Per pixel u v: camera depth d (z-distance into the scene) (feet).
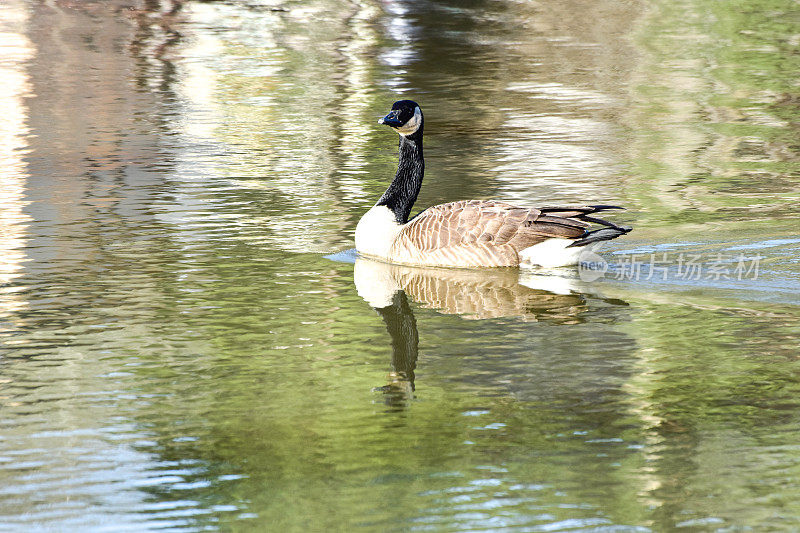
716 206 61.21
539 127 86.79
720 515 27.96
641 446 32.09
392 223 54.13
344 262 52.44
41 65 112.06
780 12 151.64
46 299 46.11
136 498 29.43
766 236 54.49
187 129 85.30
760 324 42.45
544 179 69.00
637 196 64.03
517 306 45.29
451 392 36.35
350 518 28.02
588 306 45.14
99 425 33.99
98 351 40.22
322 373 38.14
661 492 29.12
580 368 38.22
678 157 75.72
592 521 27.81
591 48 127.03
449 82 106.63
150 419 34.42
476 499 29.04
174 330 42.57
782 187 66.08
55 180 68.80
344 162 74.74
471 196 64.49
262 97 99.04
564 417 34.22
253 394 36.24
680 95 100.63
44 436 33.17
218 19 146.72
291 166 73.26
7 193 65.31
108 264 51.34
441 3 162.81
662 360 38.78
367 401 35.63
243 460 31.60
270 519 28.09
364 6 159.43
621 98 99.09
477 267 50.52
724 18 148.15
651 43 130.11
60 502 29.17
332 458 31.68
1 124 86.02
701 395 35.63
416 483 30.04
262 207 62.69
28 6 150.20
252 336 41.91
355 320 43.78
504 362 38.83
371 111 92.94
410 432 33.32
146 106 94.32
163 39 130.00
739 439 32.50
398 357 39.50
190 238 56.18
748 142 80.64
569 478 30.17
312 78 108.37
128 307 45.19
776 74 110.63
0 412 34.78
